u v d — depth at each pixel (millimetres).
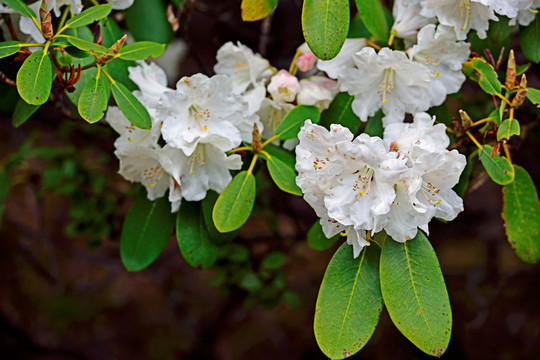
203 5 1320
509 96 1016
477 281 1938
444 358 1981
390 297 948
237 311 2303
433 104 1036
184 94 980
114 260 2111
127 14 1097
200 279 2283
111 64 1045
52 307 2236
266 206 1395
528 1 1013
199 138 988
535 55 1062
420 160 928
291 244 1401
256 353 2307
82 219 1406
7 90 1107
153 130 1019
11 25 1059
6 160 1506
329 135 933
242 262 1337
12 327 1816
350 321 952
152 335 2320
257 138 1009
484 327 1981
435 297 944
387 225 947
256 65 1064
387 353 2102
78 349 2160
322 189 945
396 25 1050
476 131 1043
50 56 974
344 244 972
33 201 2080
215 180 1017
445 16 1022
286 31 1349
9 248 2074
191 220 1046
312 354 2275
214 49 1374
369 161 921
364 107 1035
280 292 1381
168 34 1110
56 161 1451
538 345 1967
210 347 1914
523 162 1364
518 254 1038
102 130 1437
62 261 2340
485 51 1045
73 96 1023
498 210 1920
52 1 1015
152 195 1053
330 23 969
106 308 2350
